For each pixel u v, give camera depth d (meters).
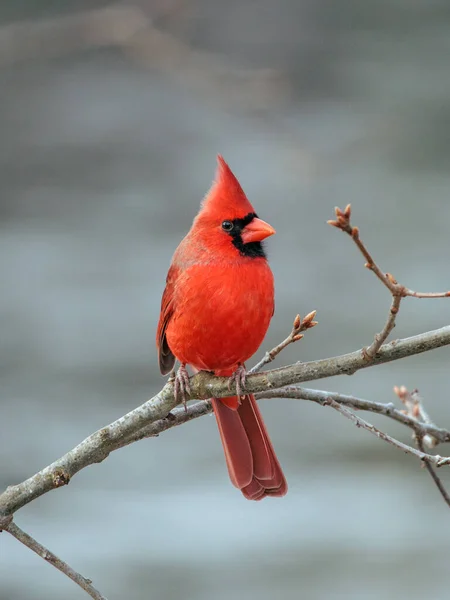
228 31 15.70
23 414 10.06
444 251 12.39
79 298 11.82
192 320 5.57
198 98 14.36
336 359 4.78
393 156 14.13
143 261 12.20
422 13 16.77
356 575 8.41
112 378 10.70
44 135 14.59
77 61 15.77
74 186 13.85
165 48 12.78
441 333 4.55
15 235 12.62
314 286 11.96
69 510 9.38
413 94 14.91
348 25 16.48
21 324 11.35
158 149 14.38
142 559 8.80
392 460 9.91
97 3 14.68
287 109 14.73
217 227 5.59
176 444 10.30
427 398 10.37
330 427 10.45
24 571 8.68
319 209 13.20
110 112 15.12
